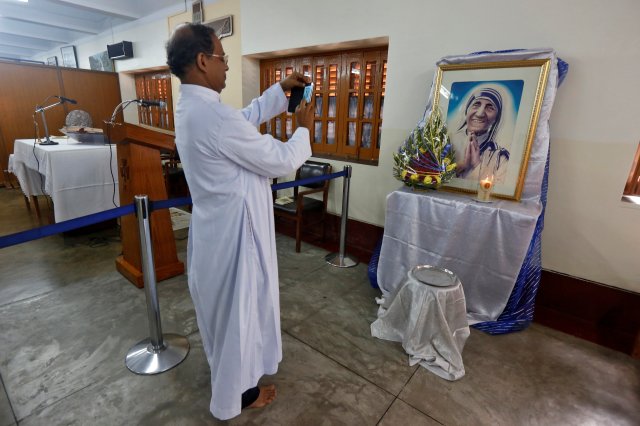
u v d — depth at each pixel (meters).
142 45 5.00
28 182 3.34
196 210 1.17
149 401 1.41
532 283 1.94
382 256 2.28
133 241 2.32
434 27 2.27
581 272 2.05
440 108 2.21
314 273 2.61
